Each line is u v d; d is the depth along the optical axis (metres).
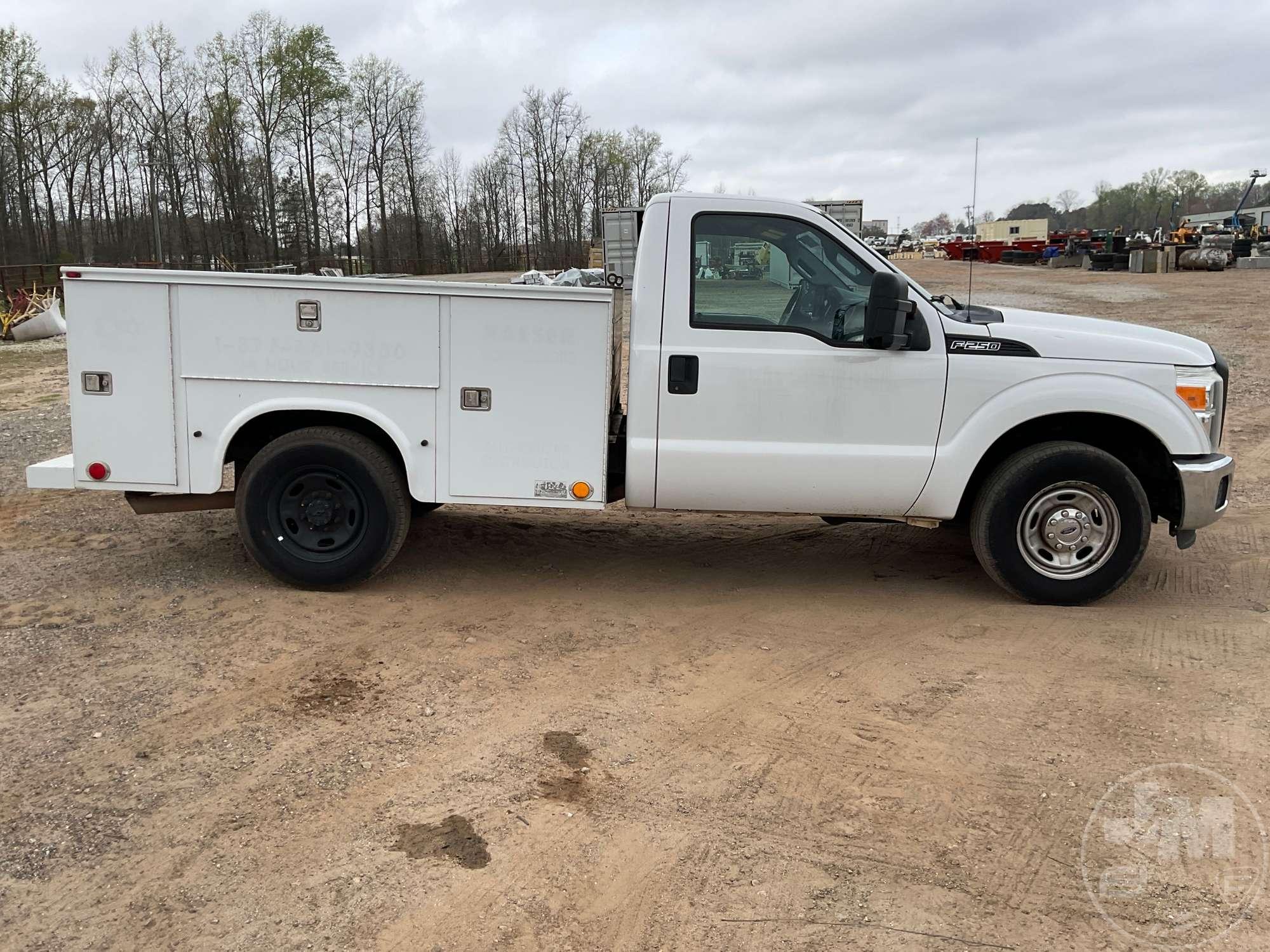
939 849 3.13
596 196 67.75
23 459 9.10
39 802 3.31
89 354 5.08
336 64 59.62
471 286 4.94
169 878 2.94
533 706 4.11
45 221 56.78
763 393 5.01
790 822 3.29
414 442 5.12
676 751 3.76
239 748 3.71
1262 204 94.75
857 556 6.32
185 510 5.38
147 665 4.43
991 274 35.53
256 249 59.44
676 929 2.76
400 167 67.56
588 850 3.12
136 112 57.41
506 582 5.70
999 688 4.30
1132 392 5.01
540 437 5.09
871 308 4.73
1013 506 5.15
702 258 4.99
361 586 5.55
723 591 5.62
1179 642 4.81
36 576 5.64
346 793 3.42
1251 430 10.26
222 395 5.10
